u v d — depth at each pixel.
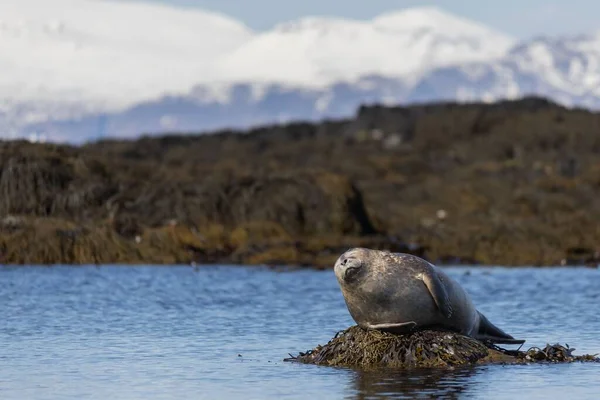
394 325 57.03
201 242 126.19
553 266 124.19
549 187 179.50
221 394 51.06
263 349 63.25
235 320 76.06
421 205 166.00
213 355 61.19
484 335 62.47
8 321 75.19
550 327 72.56
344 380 53.69
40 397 50.53
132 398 50.34
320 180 143.38
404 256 57.66
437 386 52.06
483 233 136.00
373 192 171.62
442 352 57.00
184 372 56.22
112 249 120.94
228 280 104.00
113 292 93.19
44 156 132.75
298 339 67.12
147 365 58.22
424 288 57.00
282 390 51.72
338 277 57.12
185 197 135.38
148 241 123.75
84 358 60.28
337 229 137.62
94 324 73.94
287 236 132.00
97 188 132.00
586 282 104.62
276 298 89.69
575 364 57.22
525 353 58.84
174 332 70.25
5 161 129.88
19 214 126.69
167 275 107.88
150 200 134.00
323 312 80.50
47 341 66.38
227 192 139.12
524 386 52.06
